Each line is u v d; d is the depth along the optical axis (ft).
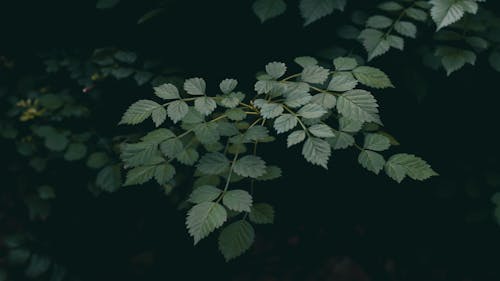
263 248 5.77
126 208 4.34
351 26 3.00
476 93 3.25
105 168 3.53
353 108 2.47
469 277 3.95
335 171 3.35
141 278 5.28
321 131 2.39
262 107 2.46
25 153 4.18
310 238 4.61
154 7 3.38
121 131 3.75
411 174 2.52
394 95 3.20
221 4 3.14
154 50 3.43
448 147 3.48
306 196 3.47
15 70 4.67
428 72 3.14
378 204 3.62
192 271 4.49
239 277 5.92
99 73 4.03
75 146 3.84
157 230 4.43
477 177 3.43
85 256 4.80
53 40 4.47
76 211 4.46
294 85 2.56
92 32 4.14
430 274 4.44
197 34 3.26
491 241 3.72
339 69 2.65
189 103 3.19
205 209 2.34
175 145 2.54
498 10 3.15
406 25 2.82
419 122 3.35
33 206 4.31
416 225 3.76
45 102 3.99
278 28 3.16
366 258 4.43
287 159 3.24
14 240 4.49
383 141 2.58
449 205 3.59
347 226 4.00
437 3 2.55
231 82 2.64
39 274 4.46
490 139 3.47
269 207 2.53
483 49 2.93
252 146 3.13
